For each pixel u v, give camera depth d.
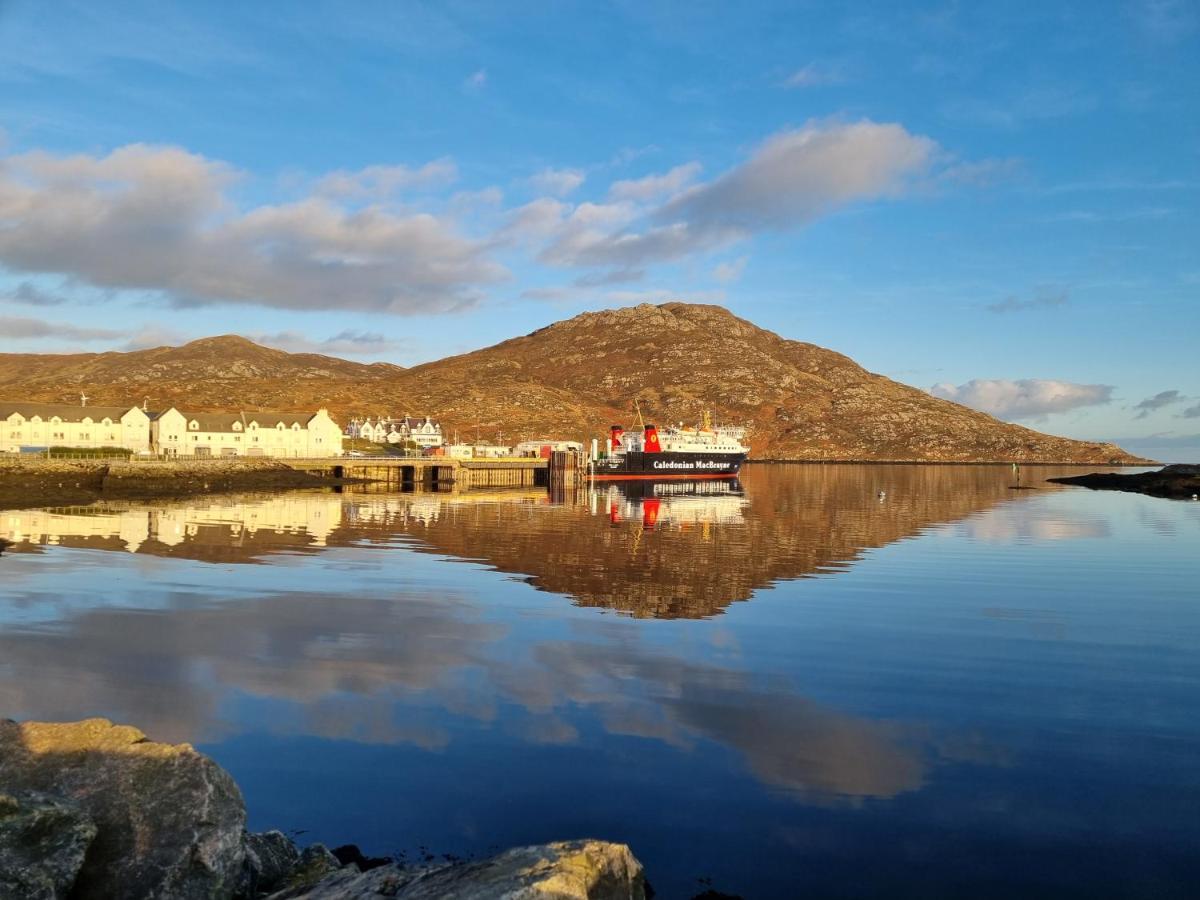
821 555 40.41
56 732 9.66
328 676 17.88
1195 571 35.06
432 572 33.44
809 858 10.35
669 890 9.60
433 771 12.88
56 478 83.38
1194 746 14.16
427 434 194.38
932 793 12.21
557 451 118.31
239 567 33.94
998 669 18.98
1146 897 9.49
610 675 18.20
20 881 7.56
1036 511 70.88
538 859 7.80
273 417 129.50
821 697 16.75
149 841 8.48
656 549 42.56
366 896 7.83
